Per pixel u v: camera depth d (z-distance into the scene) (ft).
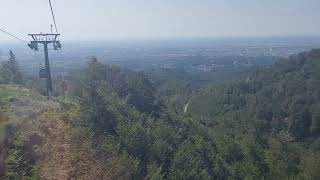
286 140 204.33
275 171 135.33
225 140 143.02
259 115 322.96
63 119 75.92
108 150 70.95
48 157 57.93
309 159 149.79
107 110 94.02
